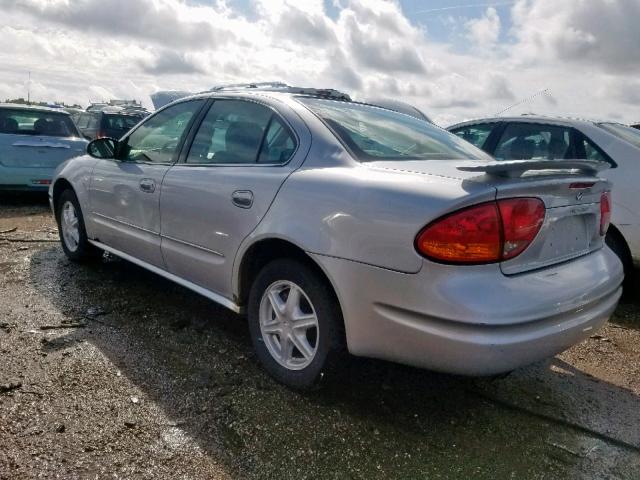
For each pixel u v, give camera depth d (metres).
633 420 2.85
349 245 2.49
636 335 4.13
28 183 7.73
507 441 2.58
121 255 4.25
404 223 2.32
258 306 3.03
